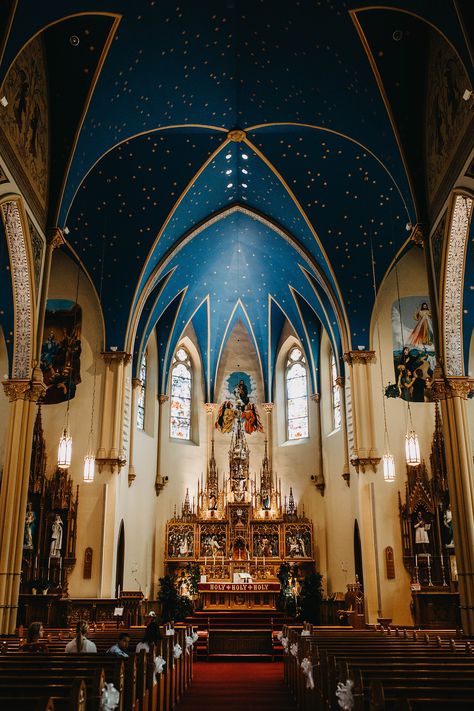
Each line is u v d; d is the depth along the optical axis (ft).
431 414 82.69
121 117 62.39
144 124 65.62
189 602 92.84
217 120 69.67
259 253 98.58
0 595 51.70
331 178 74.69
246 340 117.29
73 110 57.88
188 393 113.70
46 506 77.41
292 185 77.36
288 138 71.72
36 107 54.65
